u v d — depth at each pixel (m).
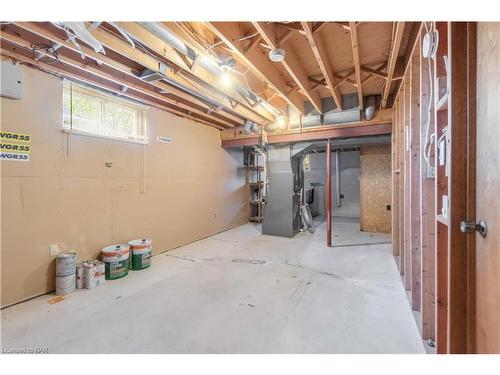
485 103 0.89
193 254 4.12
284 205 5.30
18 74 2.45
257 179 7.38
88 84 3.10
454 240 1.02
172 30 1.99
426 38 1.51
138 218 3.84
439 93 1.41
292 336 1.91
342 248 4.35
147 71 2.88
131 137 3.78
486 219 0.88
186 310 2.32
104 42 2.17
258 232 5.78
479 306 0.93
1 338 1.91
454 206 1.02
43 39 2.31
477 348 0.94
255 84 3.35
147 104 3.98
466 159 1.01
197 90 3.29
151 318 2.19
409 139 2.46
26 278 2.54
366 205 5.79
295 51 2.74
